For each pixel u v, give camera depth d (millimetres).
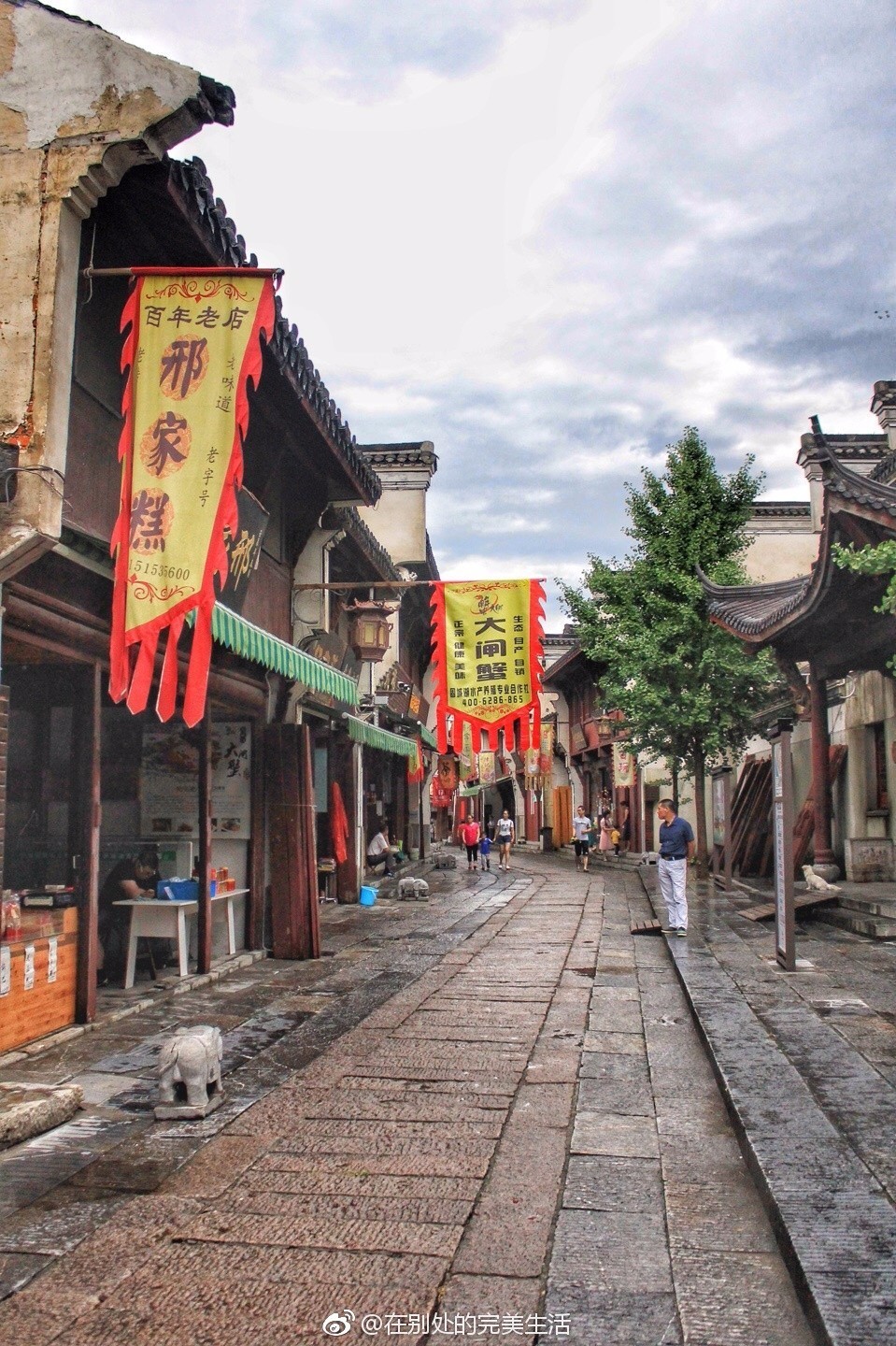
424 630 29375
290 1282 3637
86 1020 7492
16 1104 5305
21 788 9211
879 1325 3045
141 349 6582
